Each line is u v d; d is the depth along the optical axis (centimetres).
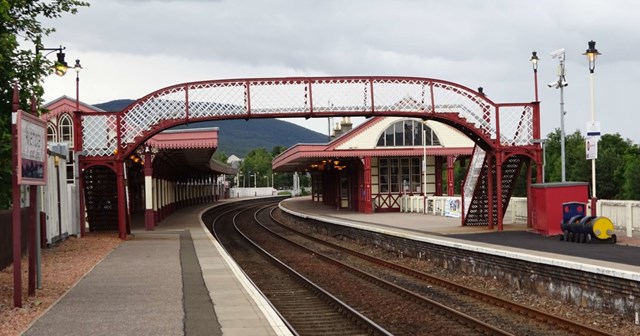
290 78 2434
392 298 1411
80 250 2088
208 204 6819
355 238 2895
